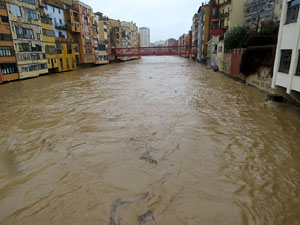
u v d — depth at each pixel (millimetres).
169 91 22375
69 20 46125
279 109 14727
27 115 15211
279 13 30984
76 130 12297
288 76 12336
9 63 28906
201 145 10078
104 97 20219
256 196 6730
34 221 6051
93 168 8492
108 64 68250
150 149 9859
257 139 10453
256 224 5746
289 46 12172
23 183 7695
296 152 9102
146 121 13406
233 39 30938
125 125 12844
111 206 6512
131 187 7340
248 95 19516
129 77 35031
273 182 7328
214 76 34281
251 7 36781
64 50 43688
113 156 9352
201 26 64688
